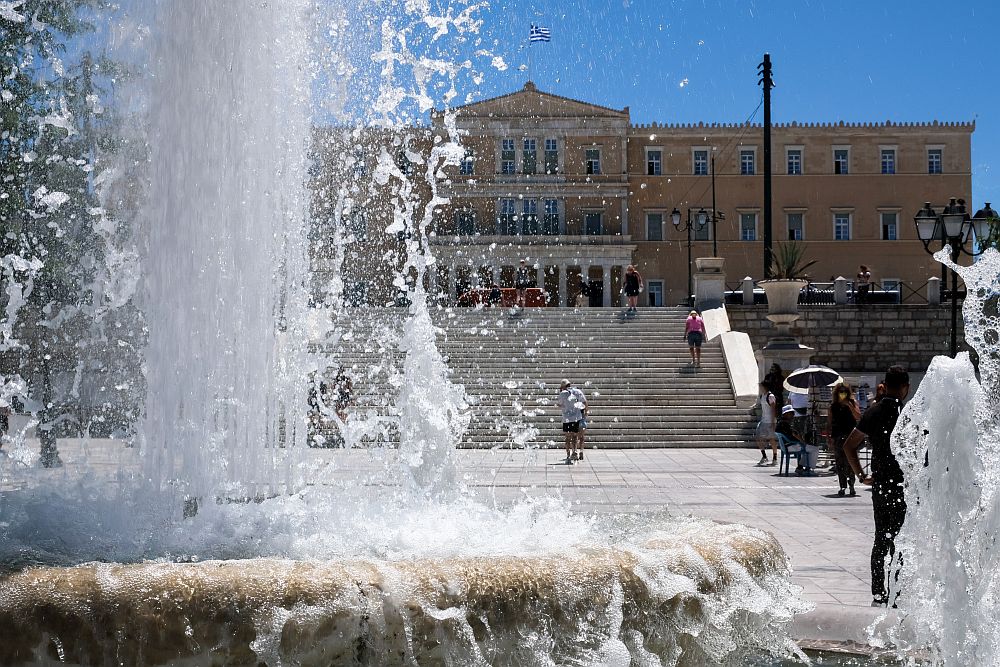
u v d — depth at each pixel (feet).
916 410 15.79
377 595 11.53
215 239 21.65
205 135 21.38
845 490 41.37
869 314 112.27
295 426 24.95
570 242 194.70
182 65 21.02
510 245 192.03
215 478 21.98
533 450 66.13
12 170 25.09
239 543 16.78
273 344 23.54
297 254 24.77
